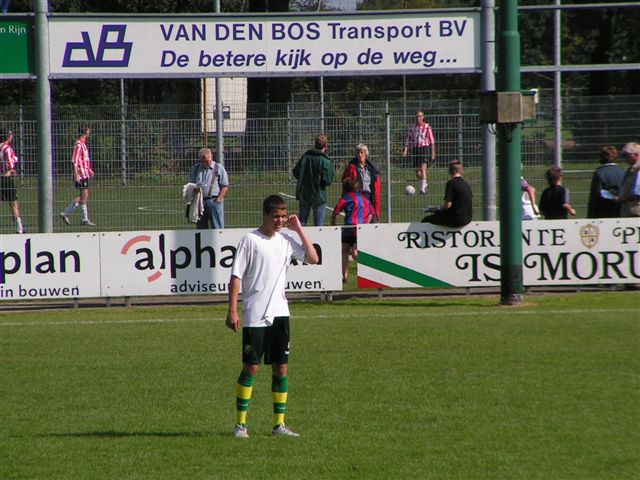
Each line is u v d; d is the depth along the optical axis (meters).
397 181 72.00
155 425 30.61
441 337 44.59
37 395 34.69
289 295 59.25
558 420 30.52
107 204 71.38
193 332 47.41
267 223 28.94
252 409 32.50
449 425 30.14
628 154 58.81
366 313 52.19
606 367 37.97
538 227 57.06
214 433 29.62
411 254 57.09
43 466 26.30
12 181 69.88
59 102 154.25
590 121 74.62
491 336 44.66
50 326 49.72
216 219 65.00
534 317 49.75
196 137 70.62
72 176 70.75
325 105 73.19
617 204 60.16
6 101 162.38
